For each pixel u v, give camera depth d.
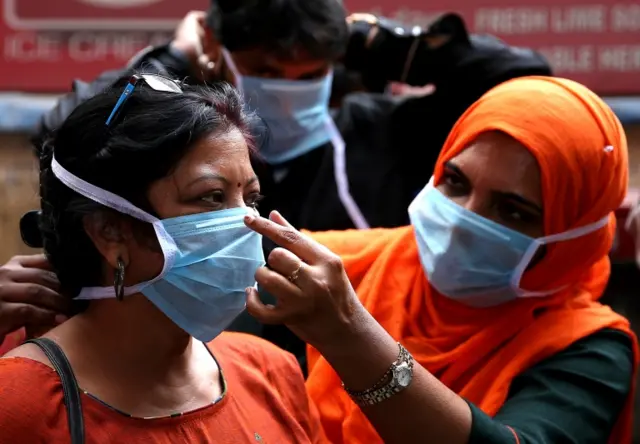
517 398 1.69
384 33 2.45
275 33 2.18
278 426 1.38
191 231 1.23
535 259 1.75
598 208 1.75
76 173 1.22
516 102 1.71
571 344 1.75
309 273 1.25
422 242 1.79
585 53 3.64
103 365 1.25
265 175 2.35
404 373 1.39
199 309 1.28
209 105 1.26
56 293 1.51
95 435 1.18
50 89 3.91
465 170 1.72
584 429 1.64
